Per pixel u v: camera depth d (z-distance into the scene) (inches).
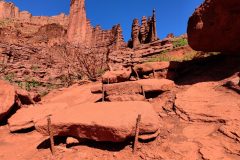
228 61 498.3
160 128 316.2
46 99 928.3
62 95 911.0
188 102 370.0
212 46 514.3
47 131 319.0
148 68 524.4
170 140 281.1
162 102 414.9
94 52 1546.5
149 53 1440.7
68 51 1712.6
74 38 3366.1
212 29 475.5
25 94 689.6
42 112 518.6
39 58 2034.9
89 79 1226.0
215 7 455.8
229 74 434.3
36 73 1740.9
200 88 414.6
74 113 331.0
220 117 302.8
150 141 284.4
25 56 2041.1
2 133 485.7
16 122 480.1
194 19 512.1
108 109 328.2
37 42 2920.8
